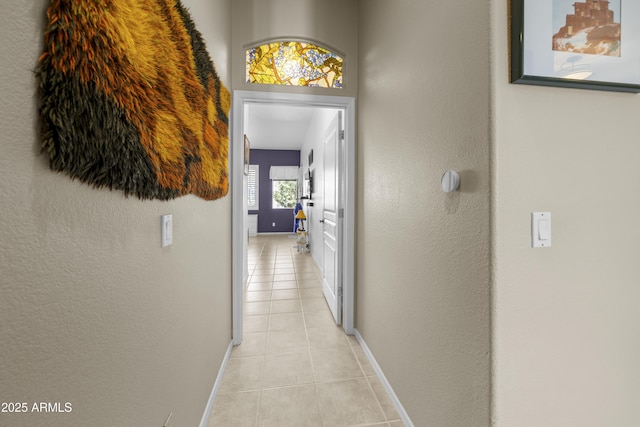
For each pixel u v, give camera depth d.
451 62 0.98
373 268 1.78
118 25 0.58
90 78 0.50
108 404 0.61
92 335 0.56
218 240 1.60
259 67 2.04
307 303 2.86
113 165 0.58
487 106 0.81
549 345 0.85
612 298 0.89
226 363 1.79
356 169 2.13
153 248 0.81
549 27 0.79
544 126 0.83
